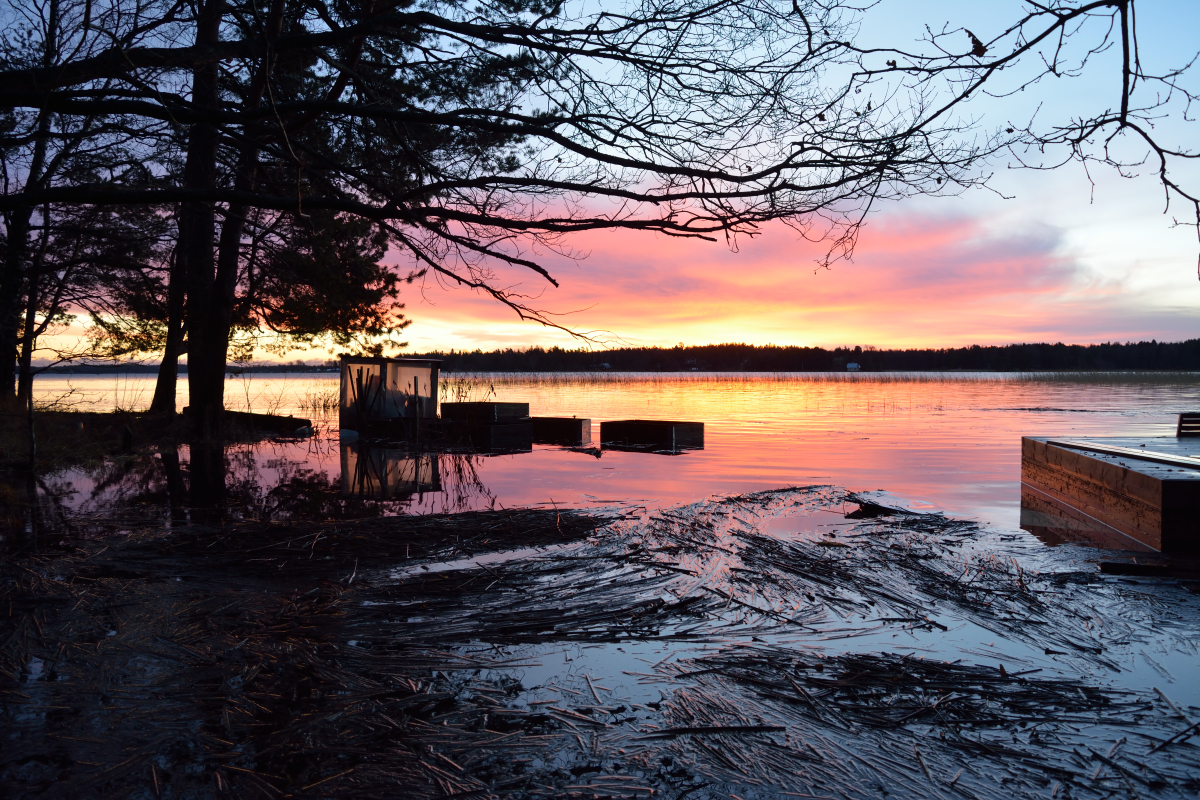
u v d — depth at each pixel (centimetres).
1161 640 423
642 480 1122
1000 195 509
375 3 746
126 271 1470
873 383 9081
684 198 609
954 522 772
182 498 952
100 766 286
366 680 370
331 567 596
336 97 843
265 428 2094
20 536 709
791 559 614
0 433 1426
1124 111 333
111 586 537
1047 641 425
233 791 269
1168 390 6072
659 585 543
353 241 1596
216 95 848
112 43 684
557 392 5497
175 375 2117
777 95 604
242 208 1365
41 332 1229
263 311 2170
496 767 287
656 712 336
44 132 660
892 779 279
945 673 378
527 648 419
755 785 274
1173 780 277
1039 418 2677
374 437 1875
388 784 274
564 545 670
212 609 486
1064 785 274
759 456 1488
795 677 376
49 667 388
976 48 355
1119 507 696
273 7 681
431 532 719
